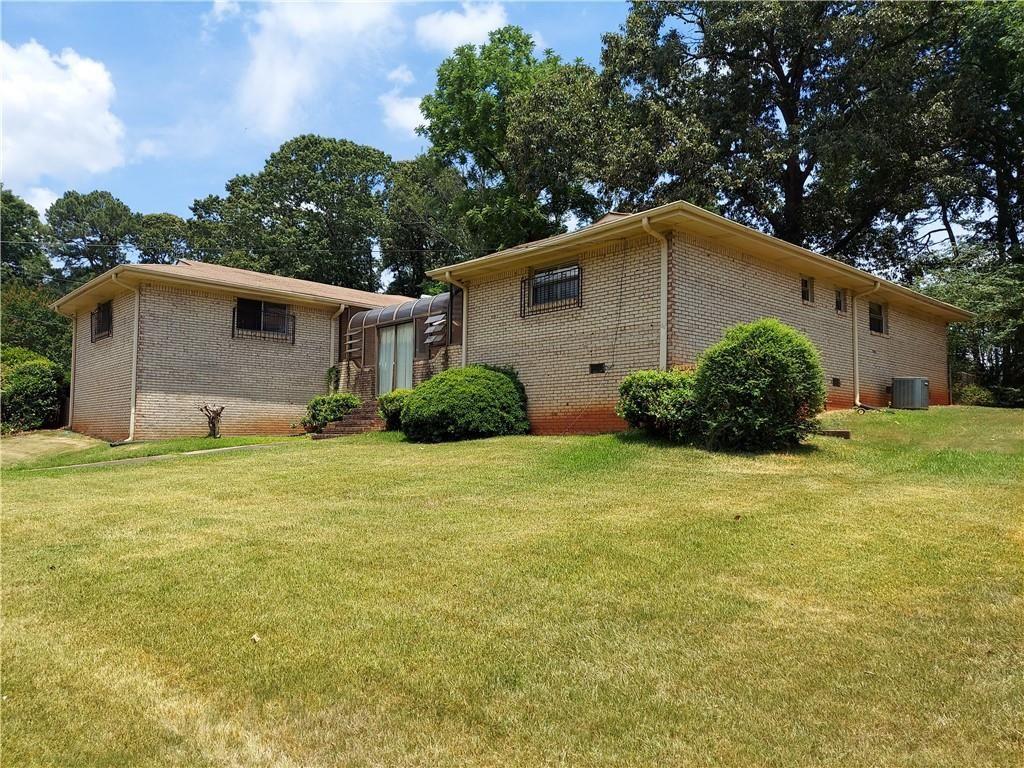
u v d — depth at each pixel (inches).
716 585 171.6
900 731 105.9
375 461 395.2
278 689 126.3
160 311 629.9
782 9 912.9
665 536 213.8
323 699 122.0
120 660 140.6
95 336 712.4
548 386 498.0
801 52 967.6
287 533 233.6
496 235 1190.9
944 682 120.2
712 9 972.6
